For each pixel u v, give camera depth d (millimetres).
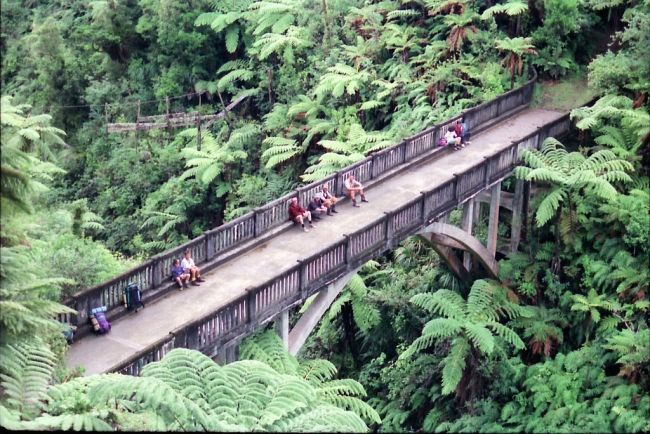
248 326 19172
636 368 23797
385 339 28859
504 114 32781
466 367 25547
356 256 22266
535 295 27922
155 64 47281
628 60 29406
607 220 27109
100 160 44062
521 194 28703
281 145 37812
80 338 18406
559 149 28672
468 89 34250
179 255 21016
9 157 13570
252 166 39719
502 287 27547
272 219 23734
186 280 20719
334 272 21609
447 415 25844
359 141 34500
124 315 19453
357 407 18750
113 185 42312
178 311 19656
